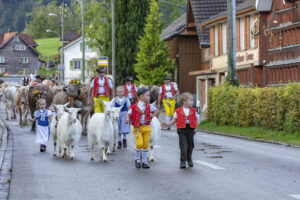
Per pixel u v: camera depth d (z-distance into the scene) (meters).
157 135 11.95
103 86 16.69
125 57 46.62
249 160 12.27
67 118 12.55
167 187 8.92
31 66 119.25
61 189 8.89
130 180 9.66
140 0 46.94
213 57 38.94
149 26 41.69
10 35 117.88
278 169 10.84
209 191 8.54
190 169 10.88
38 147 15.46
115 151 14.21
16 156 13.33
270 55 30.45
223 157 12.84
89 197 8.22
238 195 8.20
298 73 27.52
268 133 18.52
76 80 18.48
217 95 23.45
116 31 46.94
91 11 60.91
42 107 14.22
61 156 13.18
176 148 14.86
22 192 8.66
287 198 7.96
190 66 47.91
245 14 33.03
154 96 23.25
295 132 17.53
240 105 21.34
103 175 10.27
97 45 61.19
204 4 43.16
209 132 21.83
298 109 17.33
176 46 47.81
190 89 47.97
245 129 20.34
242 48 34.25
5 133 19.88
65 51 85.25
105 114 11.98
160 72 41.62
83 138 17.81
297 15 27.95
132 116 11.09
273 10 30.27
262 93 19.70
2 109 38.78
